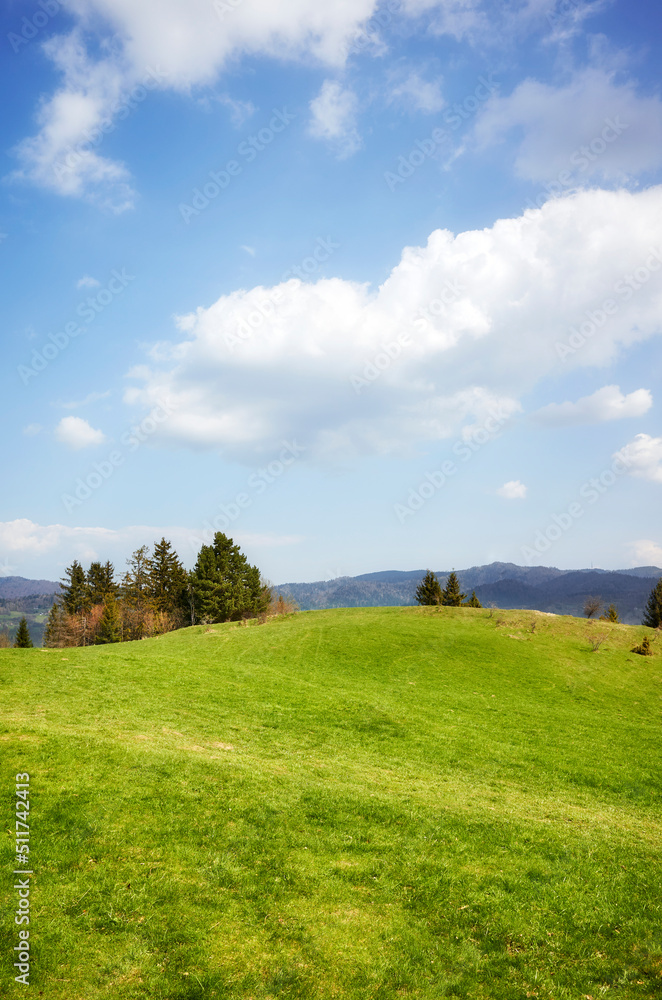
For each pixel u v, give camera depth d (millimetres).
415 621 60344
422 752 26047
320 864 13352
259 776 18141
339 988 9656
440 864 13852
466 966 10445
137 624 97438
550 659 50219
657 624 103938
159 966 9688
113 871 11922
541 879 13562
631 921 11906
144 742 20266
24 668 32594
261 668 41500
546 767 25953
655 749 30828
